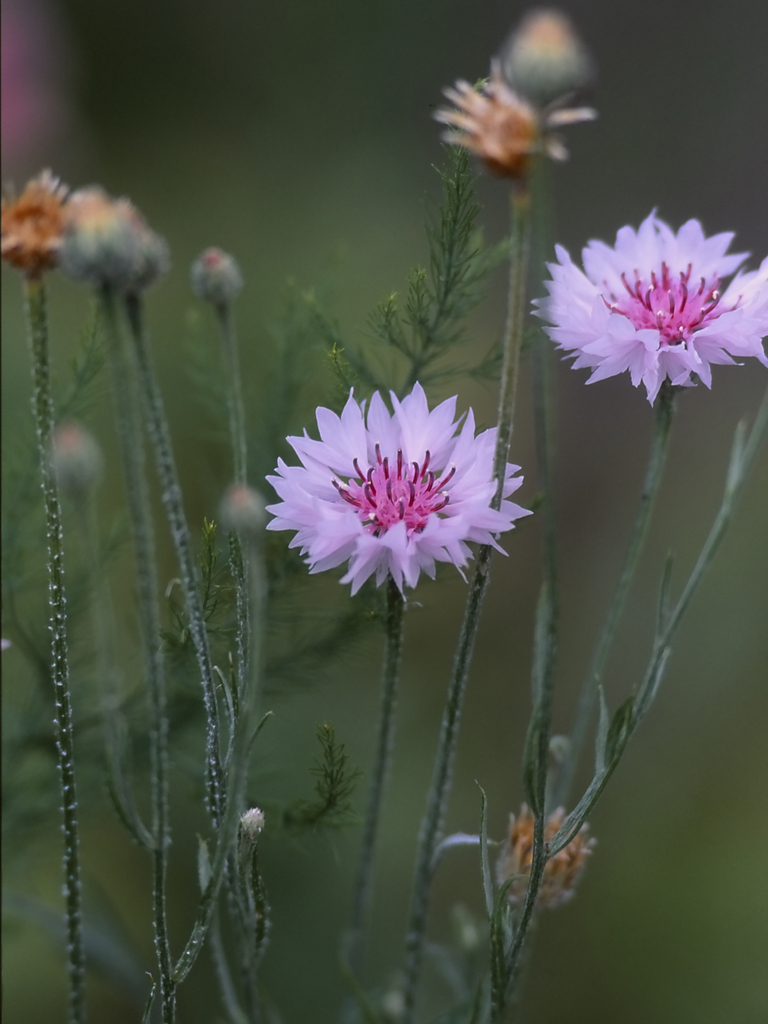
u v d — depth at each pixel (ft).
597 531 3.26
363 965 2.37
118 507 2.51
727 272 1.89
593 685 1.87
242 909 1.78
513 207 1.68
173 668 1.92
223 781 1.75
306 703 2.37
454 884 2.51
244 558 1.74
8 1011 2.33
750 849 2.49
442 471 1.81
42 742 2.08
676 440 3.39
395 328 1.93
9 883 2.12
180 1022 2.25
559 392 3.49
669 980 2.39
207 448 2.58
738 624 2.89
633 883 2.51
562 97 1.66
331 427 1.81
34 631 2.07
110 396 2.12
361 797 2.40
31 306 1.72
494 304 2.53
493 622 2.98
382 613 1.92
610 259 1.89
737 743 2.70
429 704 2.67
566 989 2.39
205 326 2.15
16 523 2.03
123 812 1.69
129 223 1.63
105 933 2.08
